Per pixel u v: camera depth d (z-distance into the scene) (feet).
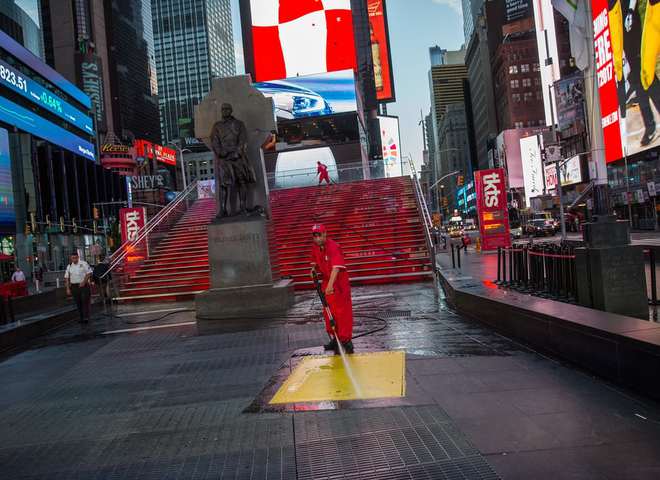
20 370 26.86
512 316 24.67
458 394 16.47
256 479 11.66
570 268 29.45
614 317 19.16
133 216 79.10
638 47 169.48
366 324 31.65
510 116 390.83
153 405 18.06
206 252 69.62
